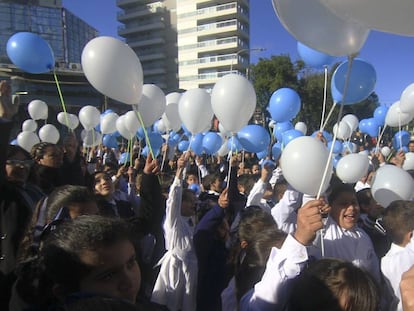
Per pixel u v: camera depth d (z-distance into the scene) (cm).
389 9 131
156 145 758
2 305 197
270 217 256
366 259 259
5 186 254
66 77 3222
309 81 2597
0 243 238
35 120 938
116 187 505
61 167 373
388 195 297
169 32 7988
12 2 5231
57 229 144
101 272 131
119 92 341
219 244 322
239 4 7412
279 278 169
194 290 330
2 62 3098
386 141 1374
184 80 7612
